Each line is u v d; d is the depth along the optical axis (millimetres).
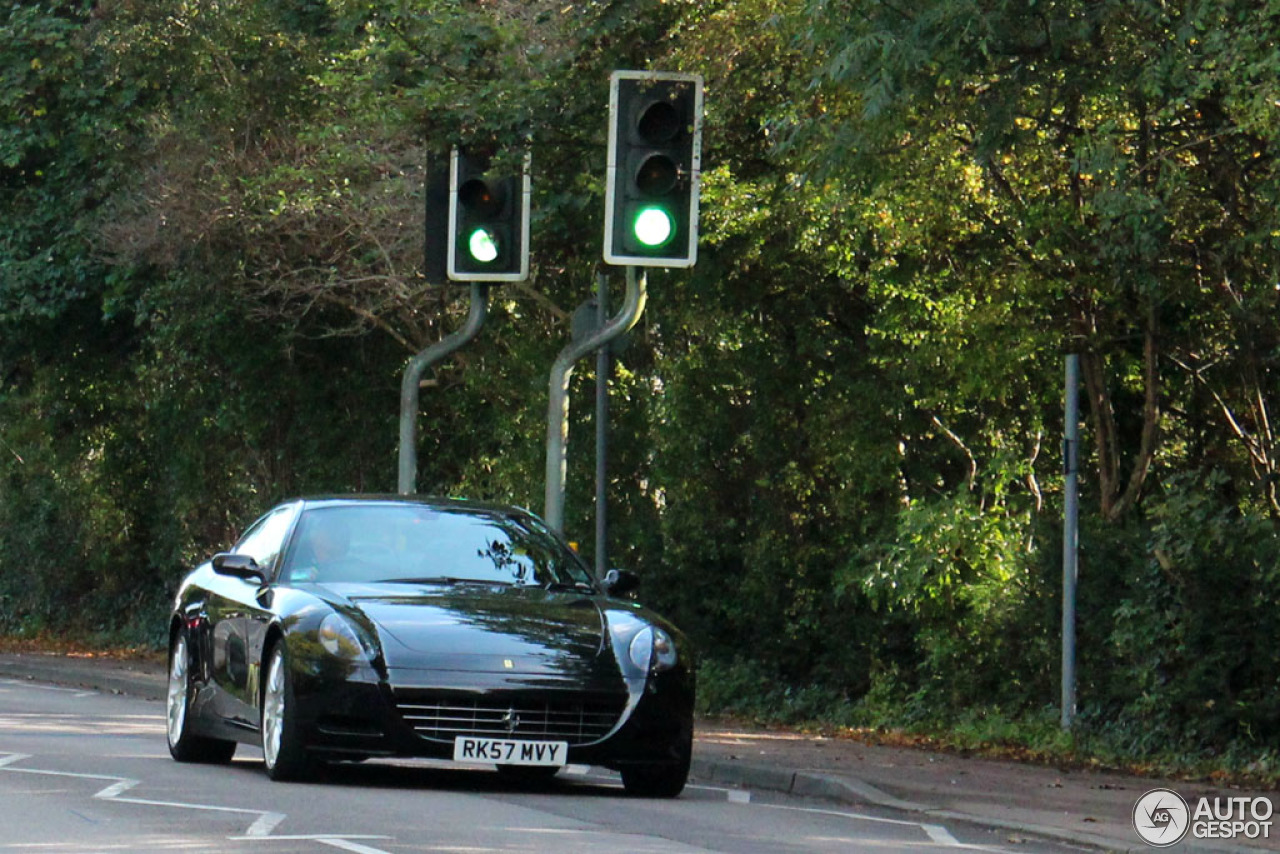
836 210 54344
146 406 96562
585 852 28422
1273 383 57531
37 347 95562
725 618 67875
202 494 92438
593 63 55656
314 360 85500
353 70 68188
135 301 87875
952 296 56250
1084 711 53188
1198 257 52250
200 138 78500
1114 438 58531
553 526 50531
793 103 52938
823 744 52656
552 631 36156
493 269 48531
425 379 81875
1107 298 54781
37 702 61344
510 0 59656
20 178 90938
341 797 34406
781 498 65250
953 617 59188
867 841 32844
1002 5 41219
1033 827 36281
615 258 43875
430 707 34688
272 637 37031
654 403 68938
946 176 51281
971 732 54281
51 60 85188
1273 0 37938
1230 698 49000
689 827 32938
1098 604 53438
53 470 101875
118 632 98438
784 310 64188
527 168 49062
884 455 61344
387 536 39906
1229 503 53531
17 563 104188
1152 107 47500
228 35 79688
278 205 73625
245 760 43125
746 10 54000
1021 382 58750
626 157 43906
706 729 56938
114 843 28125
